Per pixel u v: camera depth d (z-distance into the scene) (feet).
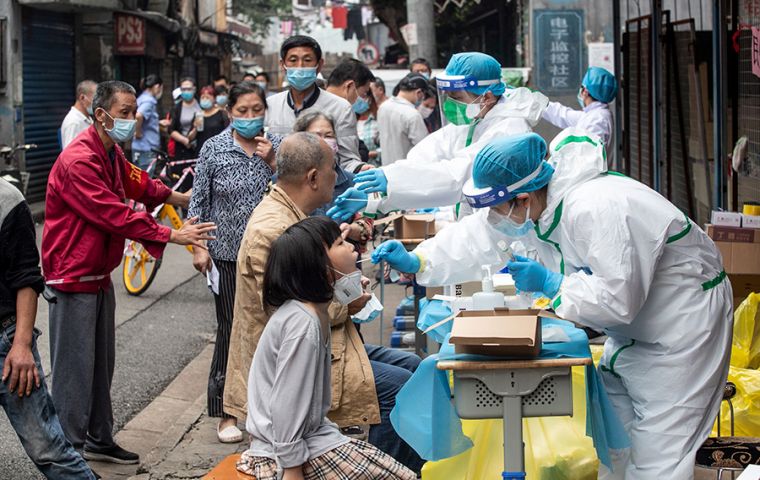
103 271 18.81
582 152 14.11
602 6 49.78
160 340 29.89
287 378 12.26
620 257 13.39
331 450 12.67
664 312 14.23
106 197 18.25
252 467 12.76
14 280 15.20
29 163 62.03
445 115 20.76
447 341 14.90
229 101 20.15
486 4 79.66
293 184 15.79
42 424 15.44
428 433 14.25
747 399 17.15
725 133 25.03
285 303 12.54
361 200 18.16
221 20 118.42
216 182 20.13
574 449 15.56
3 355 15.33
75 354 18.62
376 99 39.24
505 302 14.64
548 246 15.28
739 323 18.44
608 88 32.17
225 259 20.18
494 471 15.49
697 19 31.35
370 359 17.20
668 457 14.26
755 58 22.89
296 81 22.53
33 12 62.34
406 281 23.85
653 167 32.73
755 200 23.77
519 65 62.75
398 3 79.77
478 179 14.17
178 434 21.21
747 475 11.27
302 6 148.46
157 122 51.44
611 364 14.99
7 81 58.34
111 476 19.29
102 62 71.61
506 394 13.15
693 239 14.07
